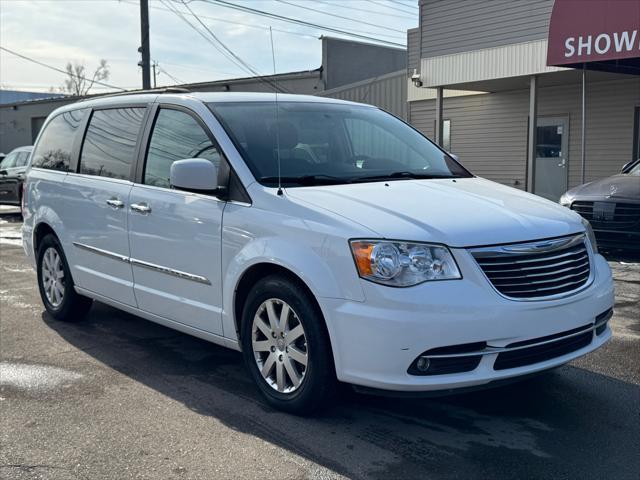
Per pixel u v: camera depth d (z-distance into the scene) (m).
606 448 3.61
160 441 3.77
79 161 5.95
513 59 13.55
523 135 16.17
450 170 5.06
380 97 19.31
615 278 7.94
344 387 3.97
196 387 4.61
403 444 3.68
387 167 4.83
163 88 5.56
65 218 5.96
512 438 3.74
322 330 3.78
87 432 3.90
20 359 5.24
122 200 5.19
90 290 5.78
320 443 3.71
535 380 4.61
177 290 4.75
